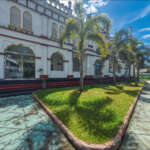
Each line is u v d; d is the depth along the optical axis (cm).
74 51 1412
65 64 1250
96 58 1609
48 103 514
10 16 824
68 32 721
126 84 1477
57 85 1127
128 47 1284
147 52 1541
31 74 984
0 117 388
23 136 268
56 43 1138
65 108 430
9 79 818
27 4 923
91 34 763
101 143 214
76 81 1328
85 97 559
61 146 230
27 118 380
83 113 376
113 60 1315
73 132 258
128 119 343
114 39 1272
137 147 232
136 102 590
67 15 1259
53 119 358
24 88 881
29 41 925
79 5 736
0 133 281
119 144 235
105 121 313
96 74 1648
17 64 895
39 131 292
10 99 650
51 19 1100
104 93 688
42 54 1028
